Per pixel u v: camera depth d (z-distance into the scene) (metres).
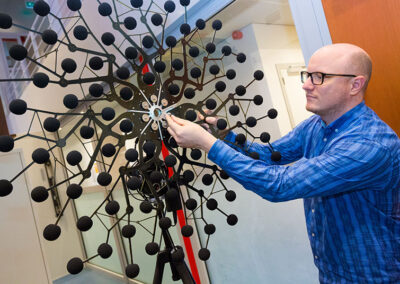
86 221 0.77
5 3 5.04
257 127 1.92
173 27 1.82
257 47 1.82
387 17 1.07
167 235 1.02
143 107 0.91
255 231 2.09
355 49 0.91
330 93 0.92
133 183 0.81
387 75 1.11
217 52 2.05
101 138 0.84
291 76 1.88
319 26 1.27
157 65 0.95
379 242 0.92
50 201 4.69
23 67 4.18
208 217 2.38
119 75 0.88
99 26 2.36
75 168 4.30
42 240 2.51
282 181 0.87
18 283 2.40
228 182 2.18
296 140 1.19
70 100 0.79
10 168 2.42
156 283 1.01
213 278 2.51
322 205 1.01
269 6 1.66
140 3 0.96
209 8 1.62
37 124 4.15
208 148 0.91
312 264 1.83
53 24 3.26
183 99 2.15
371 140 0.84
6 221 2.40
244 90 1.08
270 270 2.07
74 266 0.75
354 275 0.96
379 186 0.88
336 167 0.84
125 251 3.59
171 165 0.87
